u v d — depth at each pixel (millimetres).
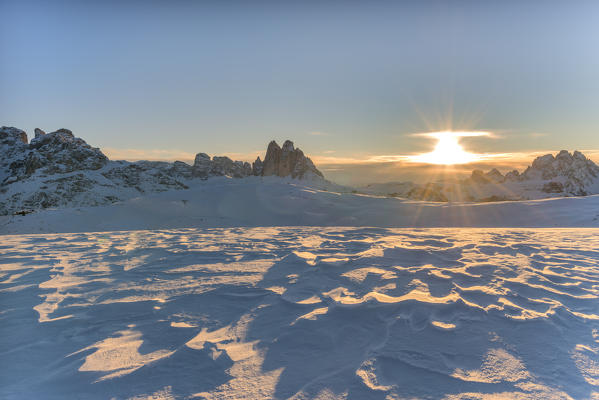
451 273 4797
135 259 6090
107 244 7910
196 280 4645
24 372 2518
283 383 2342
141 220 70438
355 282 4422
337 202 91812
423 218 63188
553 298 3812
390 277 4625
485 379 2346
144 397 2221
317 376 2418
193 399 2188
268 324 3234
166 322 3332
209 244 7684
